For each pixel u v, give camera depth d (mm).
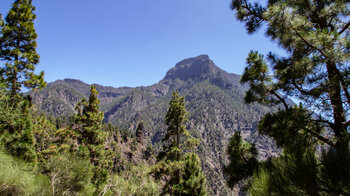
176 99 19469
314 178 2373
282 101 5273
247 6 6055
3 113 9188
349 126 4023
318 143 4445
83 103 21453
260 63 5594
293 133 4008
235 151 4383
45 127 33625
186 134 18797
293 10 4590
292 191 2529
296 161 2566
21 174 4309
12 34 12664
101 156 20516
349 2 4488
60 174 6180
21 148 8773
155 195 16422
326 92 4305
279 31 4992
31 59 12898
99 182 8766
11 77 11844
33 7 13617
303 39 4668
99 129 21578
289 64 5355
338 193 2260
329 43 4074
